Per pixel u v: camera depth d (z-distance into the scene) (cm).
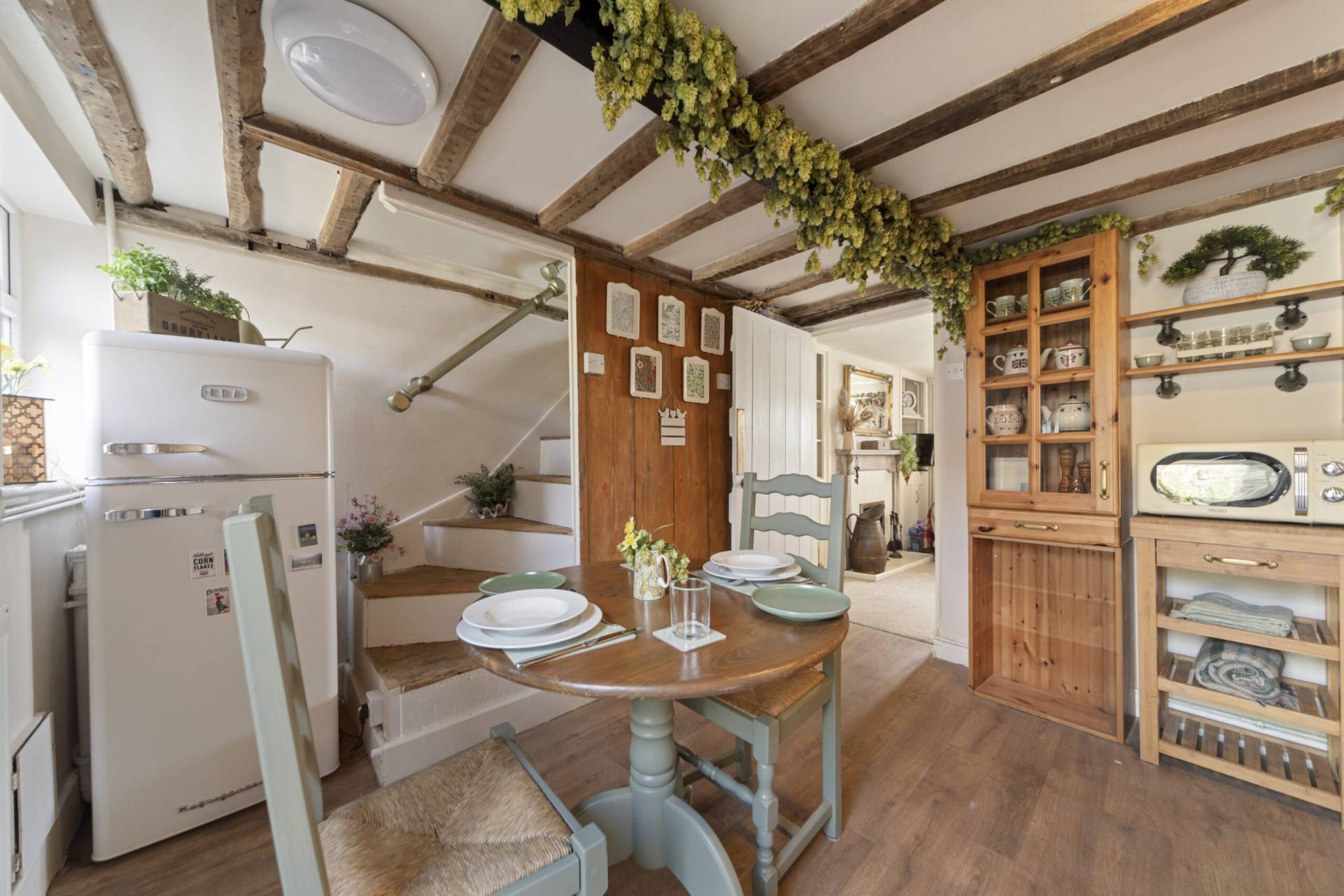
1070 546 236
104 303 200
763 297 331
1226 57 131
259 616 63
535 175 191
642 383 276
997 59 134
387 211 244
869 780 180
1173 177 185
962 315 256
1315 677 190
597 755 195
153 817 148
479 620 114
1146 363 211
